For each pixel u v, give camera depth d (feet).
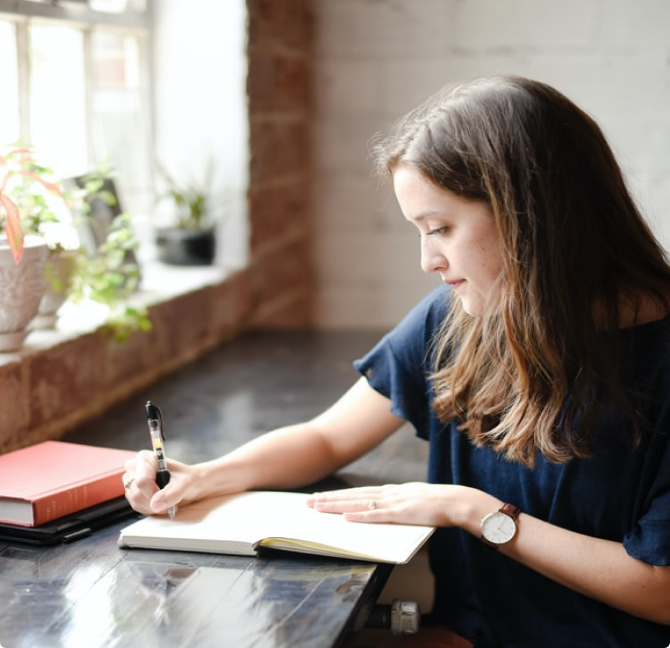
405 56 10.16
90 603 3.84
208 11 8.87
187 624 3.66
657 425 4.31
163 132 9.11
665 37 9.67
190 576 4.08
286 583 4.00
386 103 10.30
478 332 4.78
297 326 10.49
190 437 6.08
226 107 8.98
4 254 5.46
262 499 4.81
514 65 9.99
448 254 4.38
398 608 4.54
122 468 4.92
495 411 4.71
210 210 9.16
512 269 4.22
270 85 9.50
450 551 5.00
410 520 4.49
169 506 4.53
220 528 4.42
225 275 8.78
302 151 10.46
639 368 4.37
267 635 3.57
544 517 4.66
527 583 4.74
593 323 4.28
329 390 7.20
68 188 7.07
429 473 5.15
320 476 5.30
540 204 4.18
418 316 5.21
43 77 7.39
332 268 10.75
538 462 4.62
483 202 4.24
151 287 8.07
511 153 4.18
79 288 6.57
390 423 5.35
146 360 7.43
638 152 9.93
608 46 9.79
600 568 4.25
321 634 3.58
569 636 4.61
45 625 3.65
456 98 4.40
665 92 9.77
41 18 7.18
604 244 4.34
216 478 4.84
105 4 8.24
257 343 8.79
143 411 6.66
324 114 10.43
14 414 5.70
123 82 8.63
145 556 4.30
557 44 9.87
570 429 4.36
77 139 7.89
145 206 9.01
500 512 4.42
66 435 6.12
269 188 9.66
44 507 4.46
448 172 4.23
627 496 4.43
